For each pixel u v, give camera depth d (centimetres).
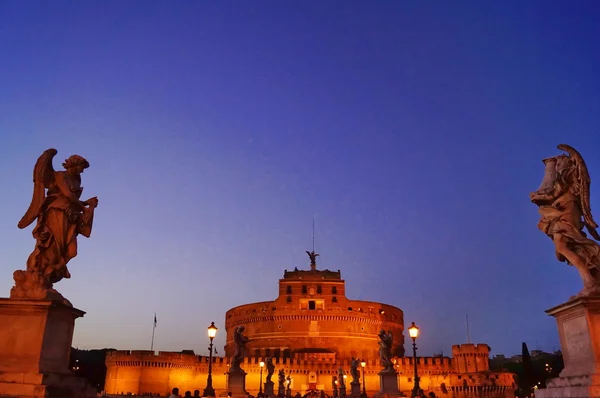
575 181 1147
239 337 3381
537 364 13375
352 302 13300
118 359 10819
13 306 1040
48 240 1145
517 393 8281
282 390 8050
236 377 3256
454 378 11150
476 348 11388
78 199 1195
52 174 1194
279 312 13112
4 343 1025
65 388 1020
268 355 12700
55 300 1059
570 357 1068
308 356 11819
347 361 11481
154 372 10750
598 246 1072
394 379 3250
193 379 11156
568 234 1107
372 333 13225
